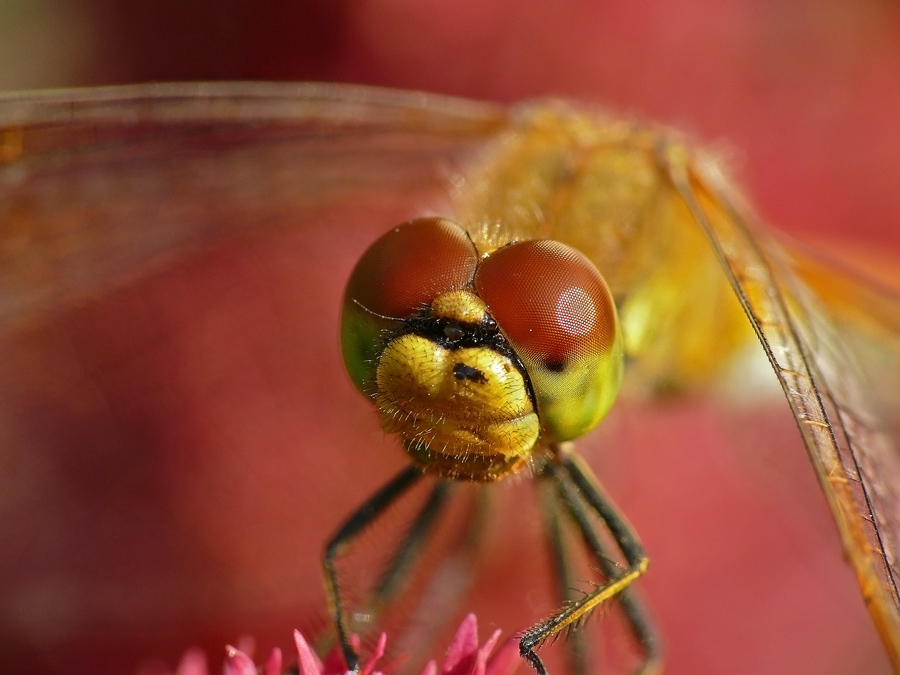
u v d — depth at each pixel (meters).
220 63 0.09
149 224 0.08
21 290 0.08
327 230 0.08
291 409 0.09
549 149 0.07
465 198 0.07
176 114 0.08
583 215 0.07
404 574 0.07
